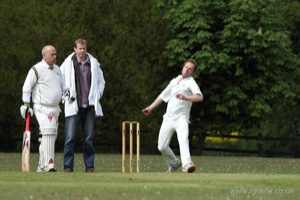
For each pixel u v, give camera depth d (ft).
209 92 274.16
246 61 275.59
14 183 110.11
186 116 151.64
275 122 316.60
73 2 262.26
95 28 265.75
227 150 295.48
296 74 280.51
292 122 329.52
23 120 268.00
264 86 275.80
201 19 267.80
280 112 328.70
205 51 265.13
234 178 123.85
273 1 284.61
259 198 103.45
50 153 147.84
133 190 102.47
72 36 260.21
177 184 111.86
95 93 150.20
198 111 281.74
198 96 149.79
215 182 116.78
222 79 274.36
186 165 147.54
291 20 312.29
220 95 276.41
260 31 269.44
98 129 269.03
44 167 147.84
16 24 264.72
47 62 148.56
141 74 268.21
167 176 127.03
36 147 270.67
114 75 266.57
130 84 267.18
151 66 271.08
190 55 269.85
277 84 277.03
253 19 271.90
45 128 147.54
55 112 148.77
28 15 263.49
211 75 273.13
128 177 124.26
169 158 155.12
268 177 126.72
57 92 148.46
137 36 268.21
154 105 154.20
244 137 294.25
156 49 270.87
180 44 267.80
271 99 280.92
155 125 270.26
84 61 150.51
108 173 133.90
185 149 148.77
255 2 272.10
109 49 264.72
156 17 270.46
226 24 274.98
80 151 283.38
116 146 288.10
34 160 208.54
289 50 279.49
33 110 150.61
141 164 197.26
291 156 302.45
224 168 186.80
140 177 124.57
